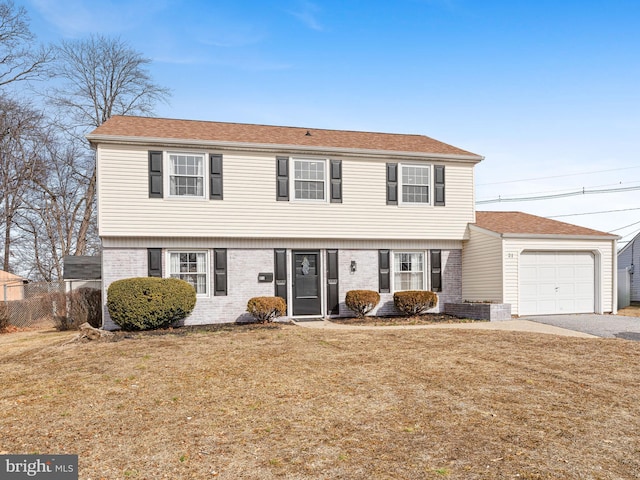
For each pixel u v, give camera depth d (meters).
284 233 15.52
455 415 6.01
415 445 5.07
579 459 4.69
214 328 13.94
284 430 5.59
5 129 27.06
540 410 6.19
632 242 27.00
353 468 4.53
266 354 9.80
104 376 8.30
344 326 14.28
